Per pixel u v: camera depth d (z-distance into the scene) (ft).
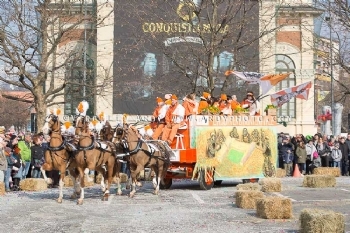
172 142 69.00
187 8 99.96
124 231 40.81
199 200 59.31
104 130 63.93
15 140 72.84
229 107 74.08
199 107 71.87
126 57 138.72
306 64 167.43
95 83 103.19
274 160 77.25
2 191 65.16
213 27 89.76
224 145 71.36
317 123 190.19
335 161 100.63
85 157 56.49
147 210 51.72
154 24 129.49
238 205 53.42
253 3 99.14
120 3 140.05
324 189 70.33
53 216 48.21
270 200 45.98
